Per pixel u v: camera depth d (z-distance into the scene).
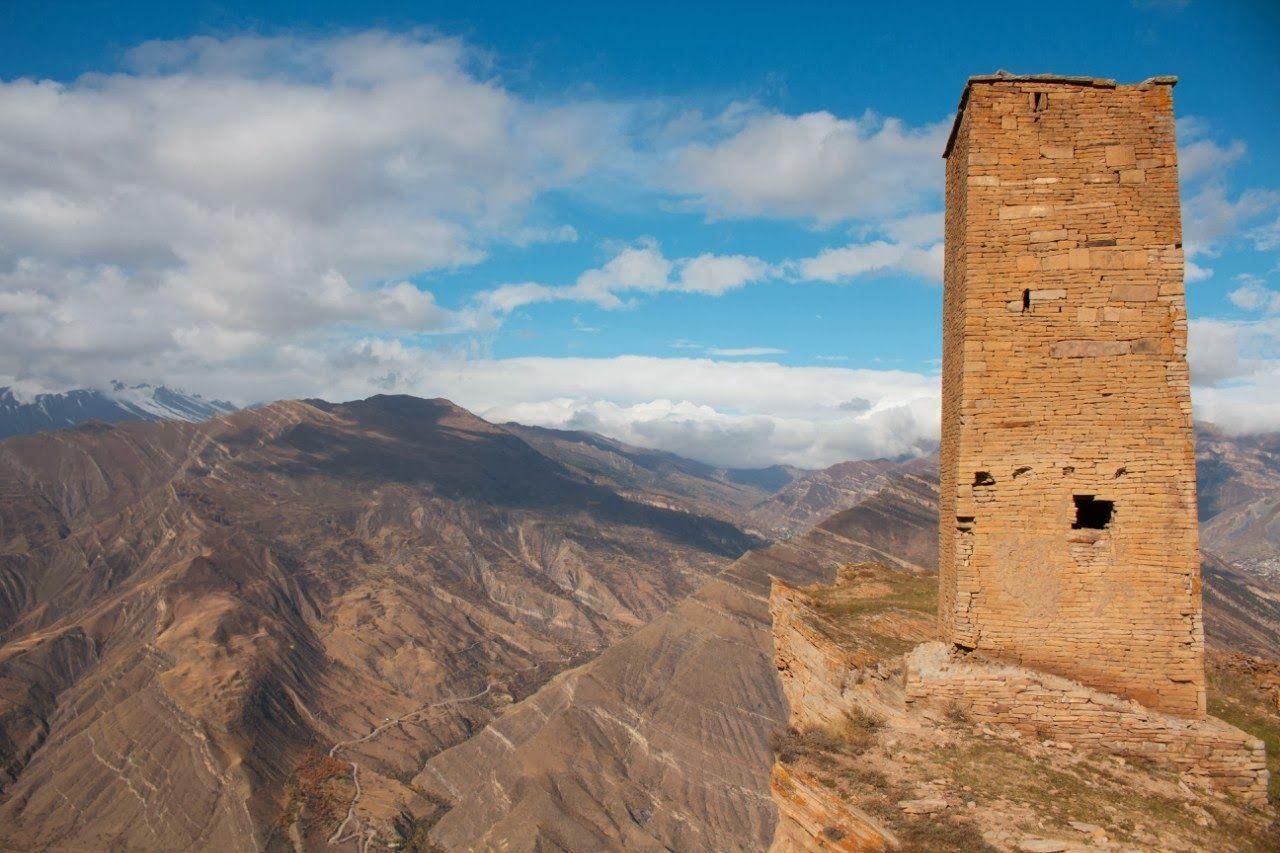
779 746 17.08
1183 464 16.58
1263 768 15.70
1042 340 17.06
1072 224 17.20
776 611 23.83
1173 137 17.17
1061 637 16.83
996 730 16.47
